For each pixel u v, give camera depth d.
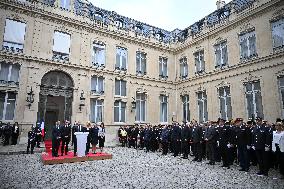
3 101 17.61
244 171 9.93
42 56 19.31
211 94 21.70
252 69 17.88
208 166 11.08
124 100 23.38
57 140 12.55
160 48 26.88
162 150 16.67
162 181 8.09
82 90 20.89
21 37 18.84
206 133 11.99
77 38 21.42
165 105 26.53
